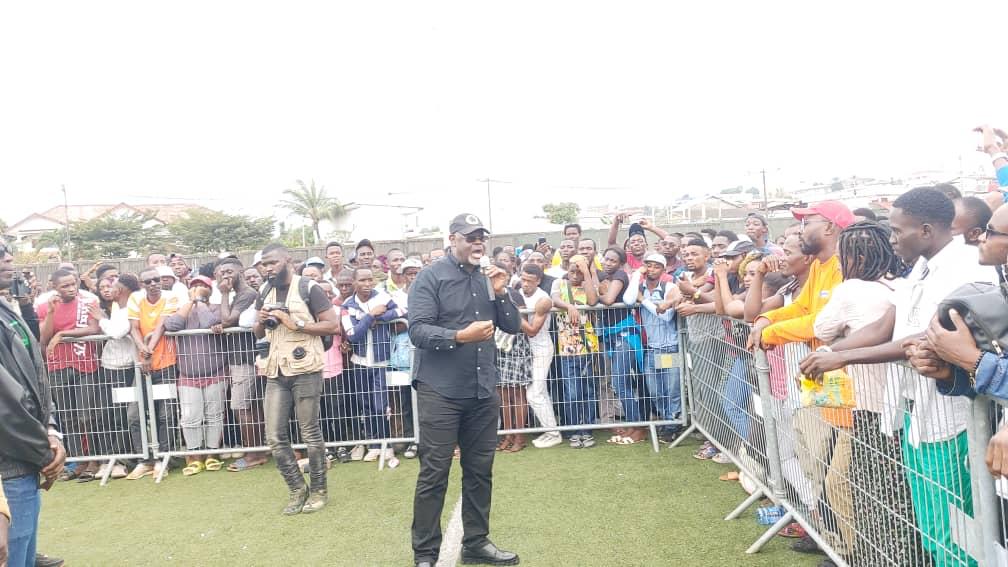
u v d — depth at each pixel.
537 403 6.18
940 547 2.54
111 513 5.17
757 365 4.02
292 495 4.93
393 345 6.18
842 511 3.25
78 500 5.51
